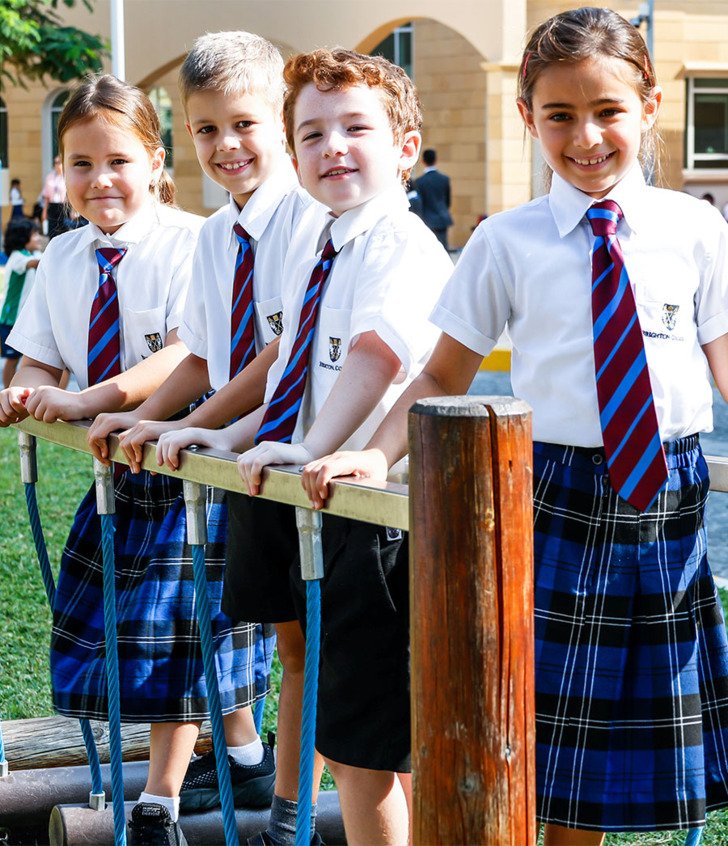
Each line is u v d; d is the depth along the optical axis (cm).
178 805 296
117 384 295
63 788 323
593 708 223
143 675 286
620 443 221
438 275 247
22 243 1037
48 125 2512
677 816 221
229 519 279
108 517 269
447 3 1656
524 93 236
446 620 161
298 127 252
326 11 1652
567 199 230
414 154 264
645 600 224
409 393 232
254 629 304
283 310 274
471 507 159
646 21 1698
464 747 162
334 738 237
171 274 310
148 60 1727
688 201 233
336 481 188
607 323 222
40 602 510
